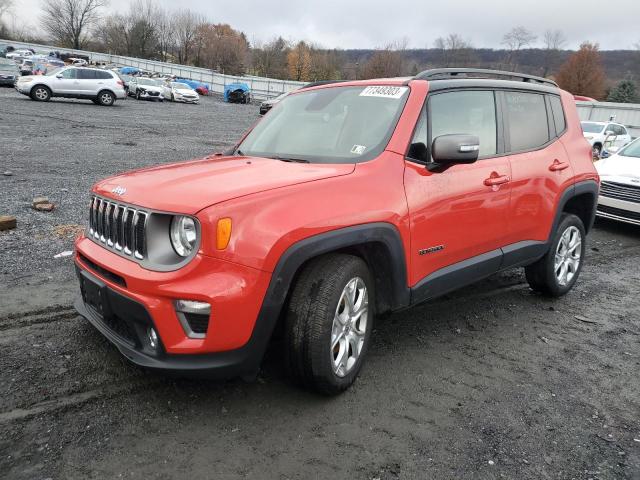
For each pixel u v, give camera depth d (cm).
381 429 280
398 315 439
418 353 372
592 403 320
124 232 278
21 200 732
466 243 371
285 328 287
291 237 265
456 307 465
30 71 3941
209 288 250
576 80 6097
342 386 304
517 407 310
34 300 415
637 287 554
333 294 283
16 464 238
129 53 8738
